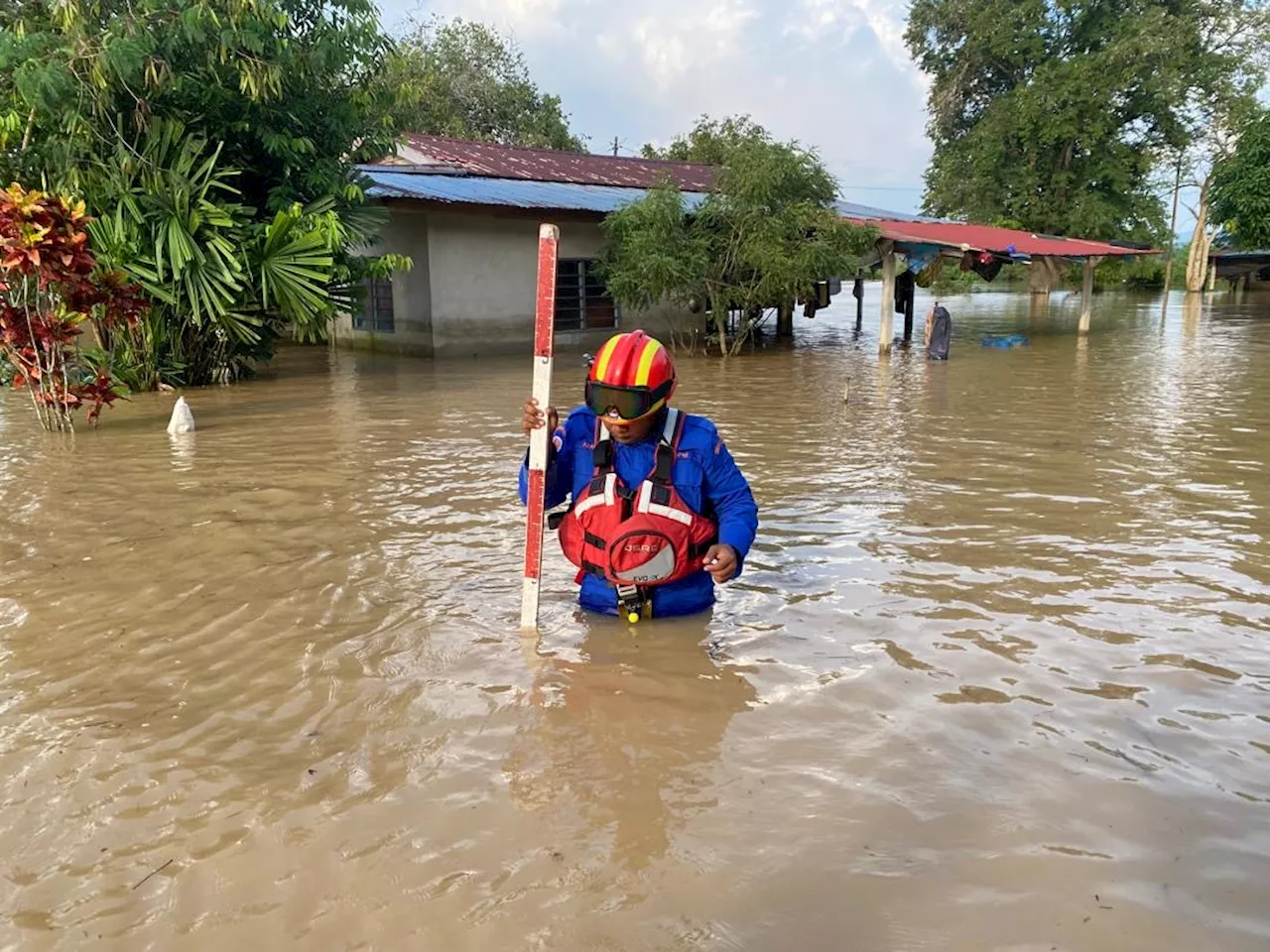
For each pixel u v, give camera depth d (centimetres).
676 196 1647
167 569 482
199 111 1184
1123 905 225
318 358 1655
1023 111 3519
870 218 2280
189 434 875
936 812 265
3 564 491
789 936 216
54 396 877
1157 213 3741
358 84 1327
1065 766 289
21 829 262
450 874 241
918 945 212
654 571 382
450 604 430
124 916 227
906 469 722
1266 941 212
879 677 353
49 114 1075
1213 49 3647
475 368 1477
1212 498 624
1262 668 359
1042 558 495
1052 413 1016
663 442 382
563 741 308
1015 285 5356
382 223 1352
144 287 1073
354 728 318
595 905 228
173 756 300
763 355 1764
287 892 236
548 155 2297
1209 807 266
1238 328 2316
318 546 520
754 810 267
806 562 490
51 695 343
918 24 3994
